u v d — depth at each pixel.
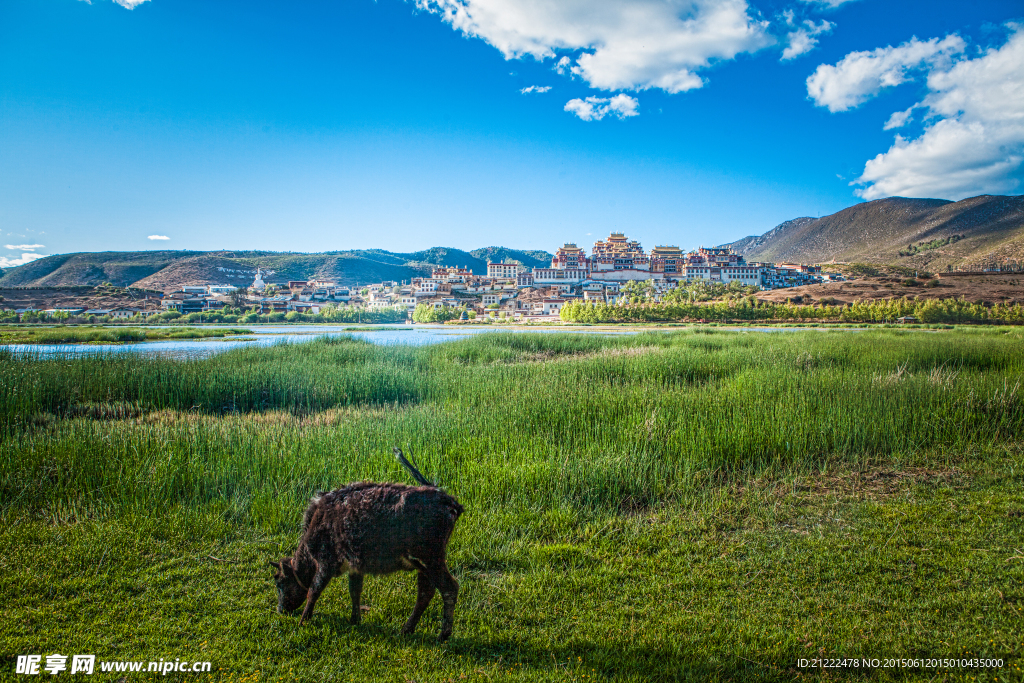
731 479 8.45
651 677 3.98
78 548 5.79
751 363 19.36
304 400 15.74
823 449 9.65
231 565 5.60
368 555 4.12
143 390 15.49
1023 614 4.71
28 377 14.51
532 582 5.32
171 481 7.38
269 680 3.92
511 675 3.95
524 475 7.82
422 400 14.84
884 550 5.91
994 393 11.85
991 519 6.67
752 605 4.93
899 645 4.30
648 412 11.05
